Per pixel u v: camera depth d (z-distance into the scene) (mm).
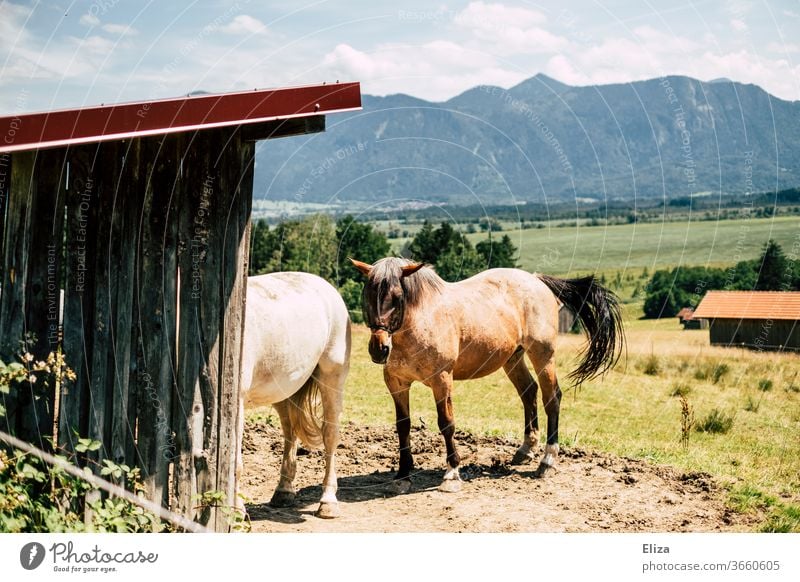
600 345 8820
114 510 4793
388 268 6945
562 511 6801
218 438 5324
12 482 4488
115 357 4918
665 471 8195
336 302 6910
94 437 4867
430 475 8055
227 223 5270
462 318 7637
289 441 6918
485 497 7219
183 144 5082
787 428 11383
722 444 10227
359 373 14727
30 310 4633
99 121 4246
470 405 12547
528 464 8516
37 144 3959
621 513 6758
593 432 10703
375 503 7035
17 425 4691
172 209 5059
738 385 15430
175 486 5211
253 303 5898
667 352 19156
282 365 6113
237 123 4879
